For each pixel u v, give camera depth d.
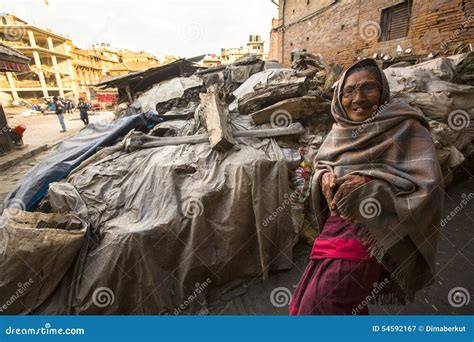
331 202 1.12
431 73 3.70
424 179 0.93
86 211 2.25
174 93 6.30
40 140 8.79
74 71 25.61
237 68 7.71
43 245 1.85
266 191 2.36
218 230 2.23
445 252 2.31
